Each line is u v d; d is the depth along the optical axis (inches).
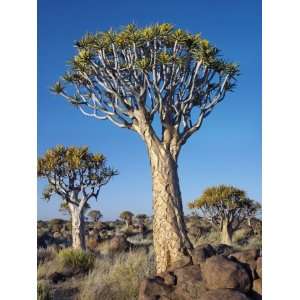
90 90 346.0
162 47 319.6
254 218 813.2
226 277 225.9
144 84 313.3
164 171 313.0
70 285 350.9
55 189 600.4
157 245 308.7
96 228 1138.7
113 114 334.6
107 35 315.3
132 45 313.0
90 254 450.9
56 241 852.6
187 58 320.2
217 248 348.2
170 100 320.2
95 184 615.2
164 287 239.9
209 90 329.1
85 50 325.1
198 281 236.5
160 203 309.9
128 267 328.2
